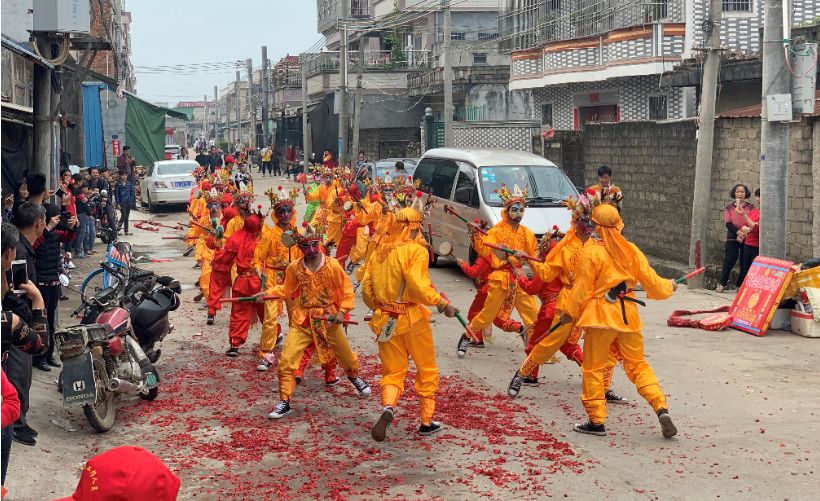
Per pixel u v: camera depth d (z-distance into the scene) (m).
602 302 7.42
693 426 7.77
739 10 23.72
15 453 6.98
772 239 12.71
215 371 9.97
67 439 7.62
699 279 16.16
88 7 14.32
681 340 11.12
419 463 7.00
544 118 33.69
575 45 28.38
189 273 17.33
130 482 2.60
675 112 26.34
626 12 26.22
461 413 8.29
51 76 16.94
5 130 14.67
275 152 59.69
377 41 58.22
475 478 6.66
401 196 10.13
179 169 32.53
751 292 11.68
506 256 10.07
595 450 7.23
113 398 8.02
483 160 16.77
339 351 8.56
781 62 12.38
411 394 8.96
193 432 7.86
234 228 11.45
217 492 6.45
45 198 9.68
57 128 17.61
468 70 42.09
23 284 6.46
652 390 7.44
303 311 8.37
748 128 16.23
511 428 7.83
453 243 17.00
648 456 7.05
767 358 10.14
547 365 10.09
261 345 9.98
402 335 7.48
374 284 7.55
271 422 8.11
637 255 7.46
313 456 7.19
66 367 7.43
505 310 10.30
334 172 17.75
